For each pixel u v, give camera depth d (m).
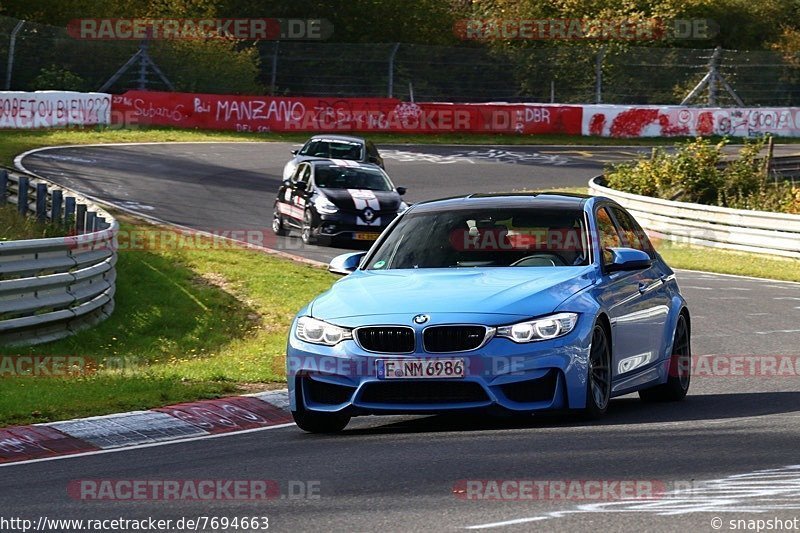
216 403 31.80
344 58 173.75
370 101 158.75
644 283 31.55
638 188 113.94
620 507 18.25
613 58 182.50
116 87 157.50
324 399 27.39
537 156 147.12
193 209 92.75
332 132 157.12
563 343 26.27
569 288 27.61
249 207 96.56
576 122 170.12
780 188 113.25
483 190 116.44
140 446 27.25
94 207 65.56
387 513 18.45
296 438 27.59
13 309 44.41
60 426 28.67
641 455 22.69
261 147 137.12
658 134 173.38
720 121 175.12
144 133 139.75
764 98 184.50
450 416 30.31
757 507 18.02
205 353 49.59
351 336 26.67
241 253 72.12
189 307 57.78
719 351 43.66
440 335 26.11
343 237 78.56
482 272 28.61
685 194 112.50
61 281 47.25
